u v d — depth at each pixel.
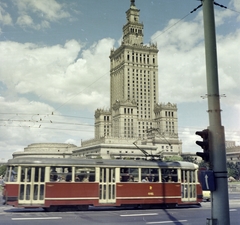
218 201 9.37
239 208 25.08
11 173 21.88
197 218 19.59
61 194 22.28
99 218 19.08
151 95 161.38
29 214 20.59
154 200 24.75
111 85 174.75
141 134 154.88
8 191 21.45
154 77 164.00
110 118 160.75
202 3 10.63
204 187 9.47
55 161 22.58
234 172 110.56
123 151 126.25
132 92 157.88
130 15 171.75
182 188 26.17
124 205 25.23
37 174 22.11
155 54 166.12
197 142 9.97
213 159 9.65
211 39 10.13
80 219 18.52
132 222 17.67
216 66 10.03
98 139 136.25
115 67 170.50
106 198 23.38
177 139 140.50
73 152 149.88
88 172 23.28
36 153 154.38
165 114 153.50
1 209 23.92
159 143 135.88
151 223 17.41
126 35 172.50
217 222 9.22
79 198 22.64
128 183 24.17
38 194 21.86
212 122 9.85
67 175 22.72
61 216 19.73
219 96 9.95
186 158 120.62
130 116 148.12
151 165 25.33
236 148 124.12
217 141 9.69
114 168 24.05
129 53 160.50
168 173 25.88
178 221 18.25
